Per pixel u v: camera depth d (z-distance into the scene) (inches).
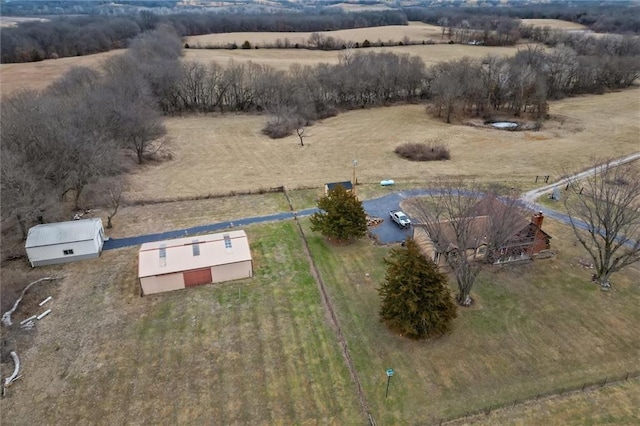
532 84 3777.1
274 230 1998.0
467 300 1489.9
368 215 2107.5
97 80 3570.4
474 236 1525.6
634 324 1398.9
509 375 1230.9
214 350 1334.9
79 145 2107.5
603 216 1664.6
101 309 1505.9
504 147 3021.7
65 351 1332.4
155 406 1159.0
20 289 1579.7
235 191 2389.3
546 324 1406.3
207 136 3380.9
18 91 3238.2
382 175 2586.1
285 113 3496.6
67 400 1177.4
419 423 1107.3
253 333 1401.3
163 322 1446.9
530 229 1706.4
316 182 2506.2
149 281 1560.0
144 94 3378.4
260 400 1174.3
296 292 1587.1
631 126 3393.2
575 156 2795.3
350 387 1209.4
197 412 1143.6
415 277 1278.3
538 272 1653.5
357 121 3718.0
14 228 1924.2
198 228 2026.3
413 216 2009.1
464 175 2541.8
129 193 2367.1
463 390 1190.9
